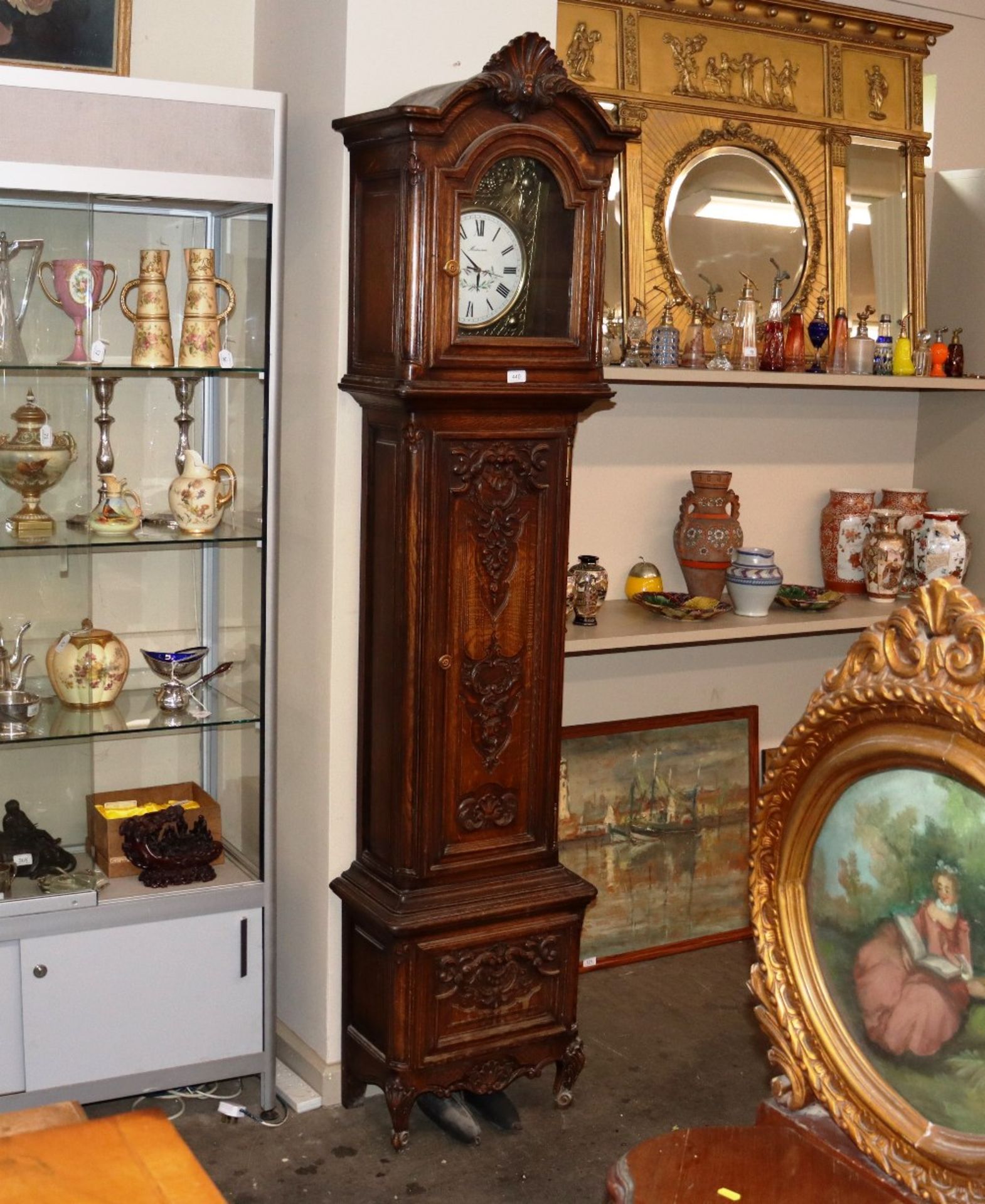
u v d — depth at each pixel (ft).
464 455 8.20
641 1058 10.03
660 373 10.09
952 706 4.12
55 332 8.07
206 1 9.43
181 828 8.94
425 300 7.81
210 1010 8.80
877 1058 4.67
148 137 7.86
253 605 8.77
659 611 10.84
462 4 8.55
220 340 8.80
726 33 11.05
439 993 8.59
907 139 12.01
